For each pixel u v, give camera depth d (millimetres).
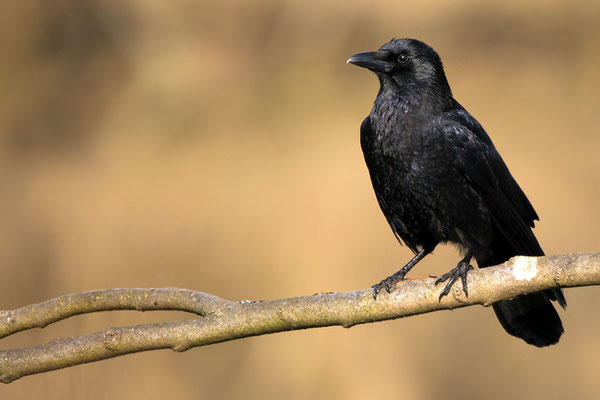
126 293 5480
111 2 19109
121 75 18734
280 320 5254
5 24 18875
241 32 18859
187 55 18672
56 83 18625
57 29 19125
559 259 4895
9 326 5586
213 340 5301
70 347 5359
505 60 17750
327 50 17922
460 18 18344
